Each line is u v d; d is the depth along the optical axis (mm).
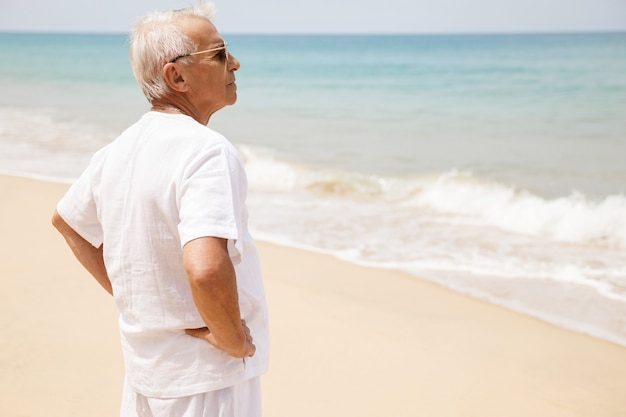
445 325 4305
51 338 3918
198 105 1747
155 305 1646
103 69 32531
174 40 1667
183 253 1490
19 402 3217
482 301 4785
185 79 1692
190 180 1530
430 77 23047
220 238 1489
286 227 6898
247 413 1739
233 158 1584
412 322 4340
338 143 12711
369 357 3828
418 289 4996
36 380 3432
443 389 3486
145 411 1737
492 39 55250
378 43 58969
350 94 20484
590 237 6547
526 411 3293
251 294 1702
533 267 5621
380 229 6848
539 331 4254
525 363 3803
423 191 8656
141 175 1615
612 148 11133
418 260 5777
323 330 4172
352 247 6164
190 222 1485
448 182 9094
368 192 8672
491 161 10516
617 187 8461
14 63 36938
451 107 16672
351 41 69312
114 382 3441
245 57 39719
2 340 3863
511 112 15312
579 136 12297
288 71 28781
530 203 7816
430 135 13328
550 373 3691
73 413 3145
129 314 1701
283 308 4520
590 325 4379
